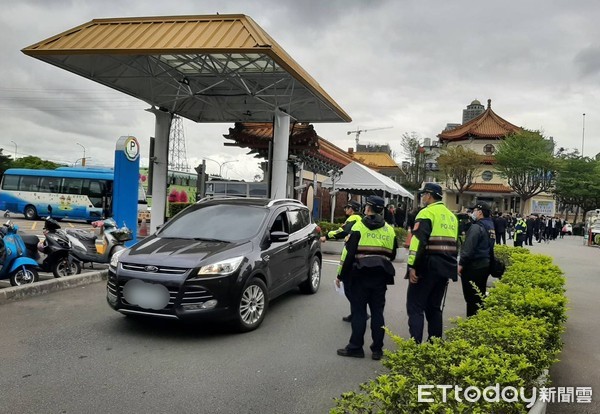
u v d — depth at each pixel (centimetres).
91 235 966
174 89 1420
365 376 474
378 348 528
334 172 1881
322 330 635
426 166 4969
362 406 271
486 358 322
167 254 584
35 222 2616
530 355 362
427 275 516
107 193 2722
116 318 642
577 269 1530
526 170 4519
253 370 479
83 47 978
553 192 5297
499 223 2056
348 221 704
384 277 531
